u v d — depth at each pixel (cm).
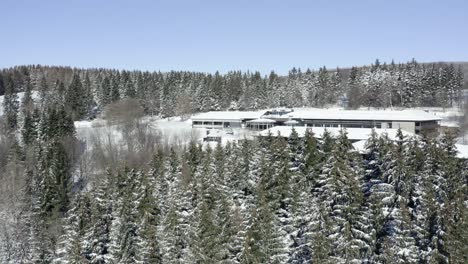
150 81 19538
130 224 4962
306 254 4359
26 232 7119
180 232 4934
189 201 6122
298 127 10419
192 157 7962
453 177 5041
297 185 5706
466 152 6531
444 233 4088
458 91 16900
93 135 12219
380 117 11012
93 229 4900
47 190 7575
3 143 11688
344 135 5553
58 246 5728
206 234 4638
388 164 4956
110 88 17400
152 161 8469
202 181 6391
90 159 10662
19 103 18812
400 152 5081
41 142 11275
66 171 9006
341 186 4266
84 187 9406
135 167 8219
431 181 4894
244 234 4406
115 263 4791
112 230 5006
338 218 4150
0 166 10144
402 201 4569
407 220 4284
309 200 4794
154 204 5234
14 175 8800
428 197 4372
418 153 5244
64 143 10706
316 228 4159
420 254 4197
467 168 5638
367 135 8781
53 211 7194
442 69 17388
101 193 5678
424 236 4247
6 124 14438
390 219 4572
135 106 14025
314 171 5803
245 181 6681
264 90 18350
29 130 12181
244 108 18062
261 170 6334
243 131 12788
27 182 8356
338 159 4478
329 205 4350
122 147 11412
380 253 4197
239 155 7375
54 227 6391
